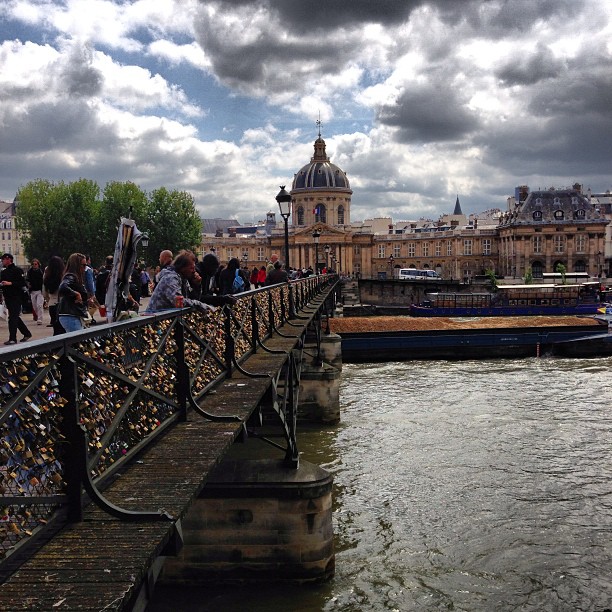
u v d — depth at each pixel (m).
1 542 3.54
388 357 43.12
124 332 5.27
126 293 8.48
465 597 11.54
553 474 17.95
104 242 80.50
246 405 7.42
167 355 6.50
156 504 4.52
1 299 19.92
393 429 22.97
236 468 11.52
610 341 43.56
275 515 11.27
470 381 33.25
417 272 99.06
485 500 16.03
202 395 7.71
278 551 11.32
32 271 18.11
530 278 95.50
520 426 23.17
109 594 3.34
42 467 3.91
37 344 3.68
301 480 11.28
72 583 3.45
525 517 14.95
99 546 3.87
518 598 11.49
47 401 3.95
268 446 19.66
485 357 43.62
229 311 9.26
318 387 23.89
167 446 5.84
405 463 19.05
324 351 31.75
